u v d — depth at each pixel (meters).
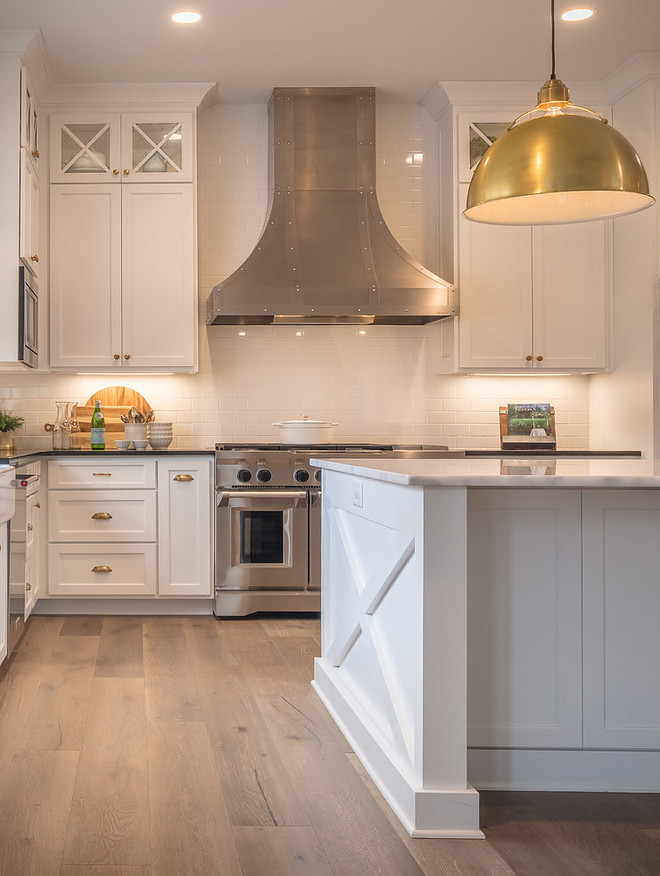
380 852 2.27
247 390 5.79
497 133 5.47
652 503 2.64
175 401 5.75
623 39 4.80
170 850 2.26
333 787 2.69
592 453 5.27
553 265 5.50
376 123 5.84
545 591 2.63
